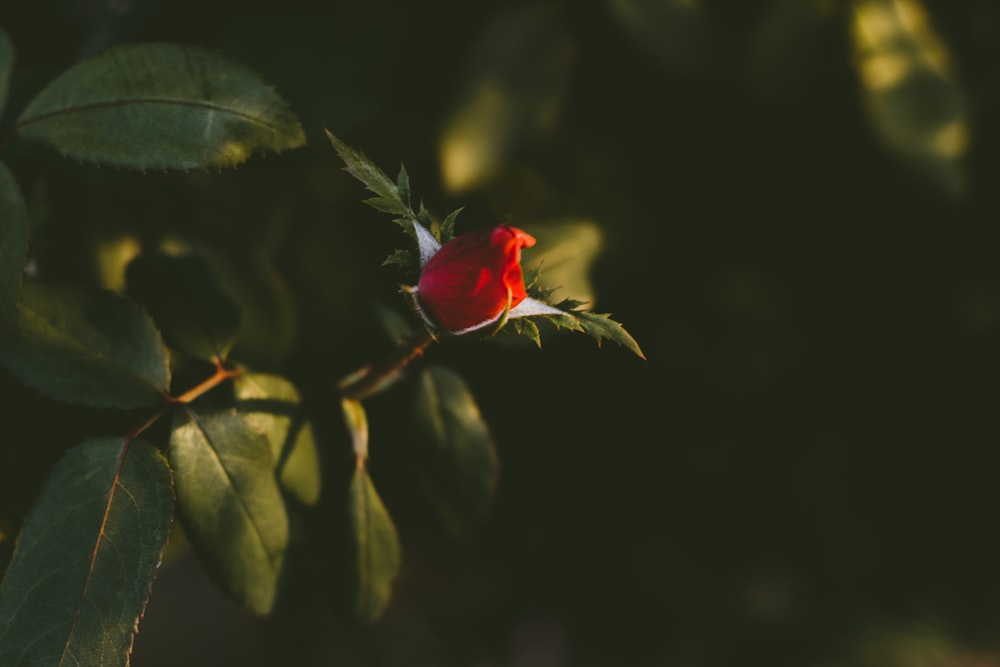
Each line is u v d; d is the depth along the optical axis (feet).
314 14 1.98
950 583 3.90
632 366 2.67
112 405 1.50
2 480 1.52
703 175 2.49
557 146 2.27
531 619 4.16
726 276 2.64
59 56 1.94
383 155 2.00
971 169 2.44
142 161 1.46
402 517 1.71
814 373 2.99
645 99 2.32
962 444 3.34
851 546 3.68
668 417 2.94
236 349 1.73
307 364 1.88
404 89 2.06
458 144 1.92
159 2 1.96
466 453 1.66
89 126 1.47
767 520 3.67
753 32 1.98
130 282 1.60
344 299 1.92
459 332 1.45
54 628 1.42
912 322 2.84
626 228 2.31
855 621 3.81
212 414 1.52
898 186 2.52
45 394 1.49
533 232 1.74
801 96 2.21
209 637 3.84
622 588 3.96
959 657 3.84
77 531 1.44
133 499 1.46
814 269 2.74
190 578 4.00
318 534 1.61
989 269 2.69
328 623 4.00
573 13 2.07
